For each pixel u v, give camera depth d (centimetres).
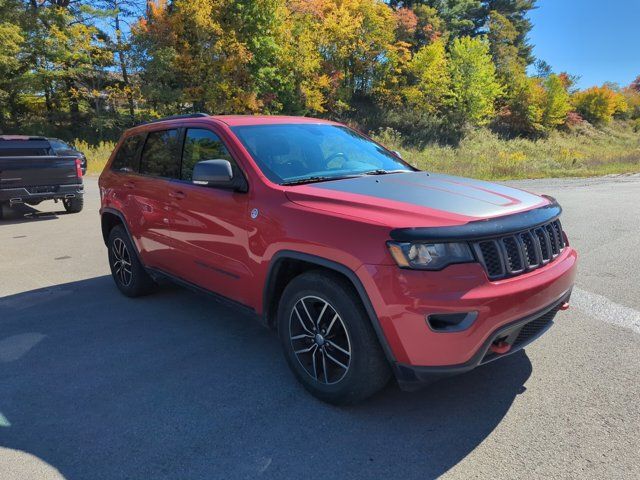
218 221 376
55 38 3139
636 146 5428
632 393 316
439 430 285
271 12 3284
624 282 539
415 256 259
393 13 4856
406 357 267
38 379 360
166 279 483
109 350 407
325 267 308
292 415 306
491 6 6975
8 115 3528
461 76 4581
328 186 339
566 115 5734
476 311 256
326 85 3847
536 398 314
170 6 3291
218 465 260
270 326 358
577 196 1287
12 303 531
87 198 1412
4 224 1020
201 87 3234
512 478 242
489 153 3491
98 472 257
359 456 264
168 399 329
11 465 265
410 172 413
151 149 490
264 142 386
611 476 241
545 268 297
